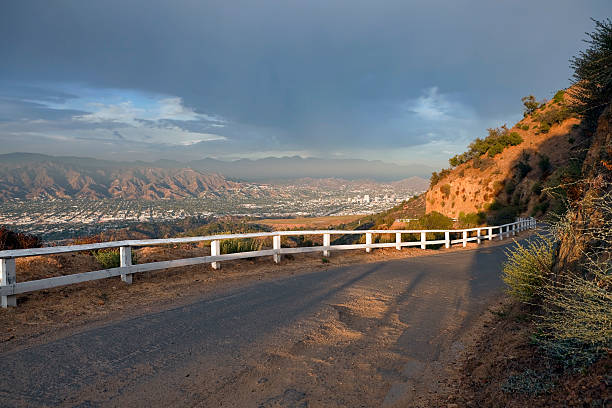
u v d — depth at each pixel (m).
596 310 3.45
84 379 4.12
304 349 5.28
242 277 10.53
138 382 4.09
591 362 3.29
